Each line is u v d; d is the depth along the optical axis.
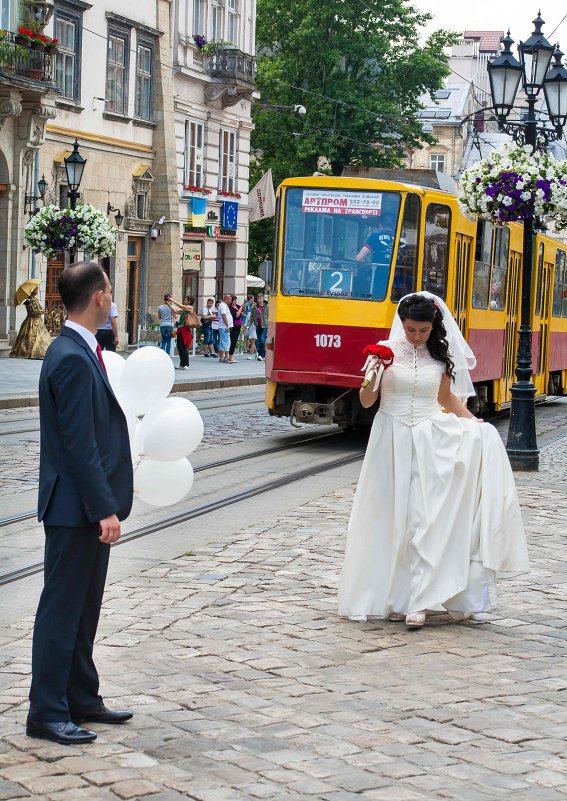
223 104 42.44
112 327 24.55
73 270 4.99
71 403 4.87
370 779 4.65
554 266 25.39
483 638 6.92
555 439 19.05
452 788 4.59
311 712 5.47
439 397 7.36
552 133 16.09
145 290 38.56
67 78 33.31
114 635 6.72
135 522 10.45
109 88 35.56
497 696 5.79
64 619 5.01
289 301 16.50
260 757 4.86
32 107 30.84
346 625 7.11
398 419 7.18
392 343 7.25
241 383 29.02
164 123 38.19
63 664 5.02
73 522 4.94
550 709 5.61
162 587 7.94
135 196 37.19
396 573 7.19
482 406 20.19
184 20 39.56
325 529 10.13
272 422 19.69
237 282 44.97
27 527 10.01
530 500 12.09
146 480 6.38
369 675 6.11
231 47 41.47
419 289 16.34
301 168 53.31
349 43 50.62
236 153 44.41
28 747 4.92
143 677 5.95
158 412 6.37
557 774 4.76
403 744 5.07
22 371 26.00
